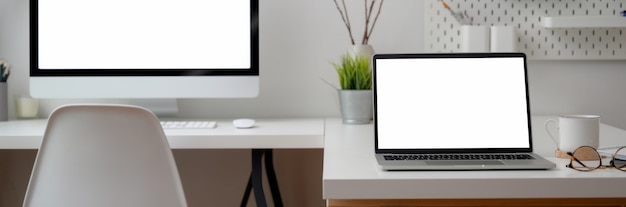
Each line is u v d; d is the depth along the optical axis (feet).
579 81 8.17
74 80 7.20
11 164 8.50
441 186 4.00
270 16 8.18
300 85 8.26
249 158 8.50
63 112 5.35
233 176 8.51
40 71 7.20
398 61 5.03
